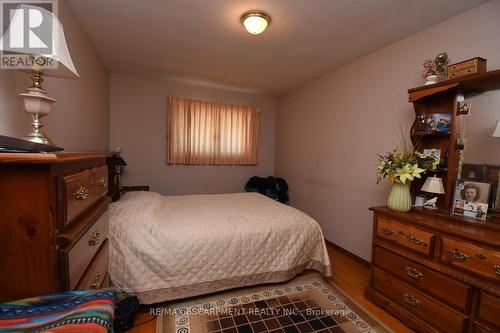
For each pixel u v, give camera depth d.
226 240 1.87
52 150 0.76
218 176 4.19
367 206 2.57
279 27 2.06
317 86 3.39
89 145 2.38
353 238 2.75
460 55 1.79
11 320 0.58
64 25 1.72
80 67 2.08
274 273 2.01
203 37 2.28
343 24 1.99
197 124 3.91
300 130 3.79
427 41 2.01
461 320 1.31
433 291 1.46
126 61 2.93
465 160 1.67
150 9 1.84
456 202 1.62
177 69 3.18
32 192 0.64
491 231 1.34
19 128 1.13
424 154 1.75
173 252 1.73
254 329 1.57
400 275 1.67
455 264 1.35
